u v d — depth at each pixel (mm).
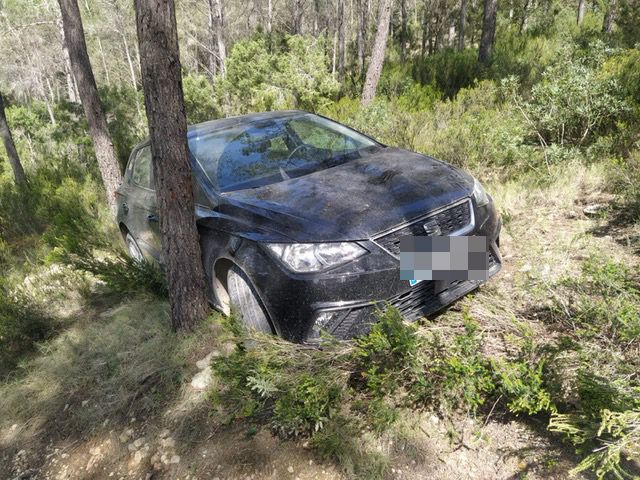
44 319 4621
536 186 5348
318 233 2875
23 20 35375
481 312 3193
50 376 3709
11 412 3523
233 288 3387
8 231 8875
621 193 4496
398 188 3250
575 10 23484
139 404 3182
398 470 2373
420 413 2625
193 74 17031
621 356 2553
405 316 2936
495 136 6172
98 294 5090
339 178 3525
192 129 4629
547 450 2299
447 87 11789
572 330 2924
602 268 3033
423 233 2982
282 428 2578
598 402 2129
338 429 2553
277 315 2898
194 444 2773
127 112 16469
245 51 14859
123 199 5223
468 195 3262
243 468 2547
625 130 5586
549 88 6176
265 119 4605
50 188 9320
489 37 13555
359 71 19000
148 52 3002
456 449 2418
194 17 36906
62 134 17984
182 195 3281
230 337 2957
